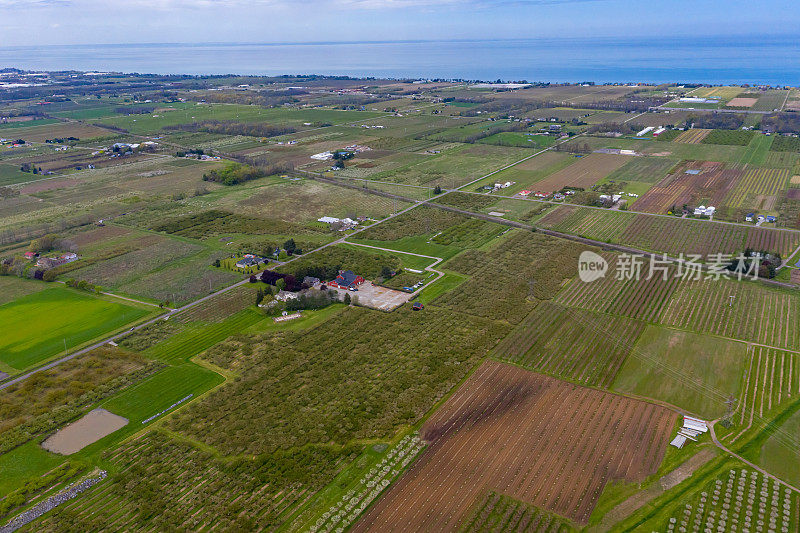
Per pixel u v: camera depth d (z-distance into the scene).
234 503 77.00
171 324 124.50
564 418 93.25
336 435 89.81
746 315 124.06
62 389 101.81
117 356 112.00
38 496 79.00
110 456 86.19
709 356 109.56
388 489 79.44
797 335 115.75
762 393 98.25
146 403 98.19
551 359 109.81
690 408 95.12
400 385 102.00
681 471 81.69
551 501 77.06
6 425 92.50
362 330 121.25
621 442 87.62
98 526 73.62
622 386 101.31
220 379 104.88
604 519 74.06
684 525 72.88
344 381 103.88
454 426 91.75
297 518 74.56
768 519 73.56
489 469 82.69
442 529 72.81
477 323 123.25
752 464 82.75
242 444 87.94
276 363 109.31
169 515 75.12
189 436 90.25
